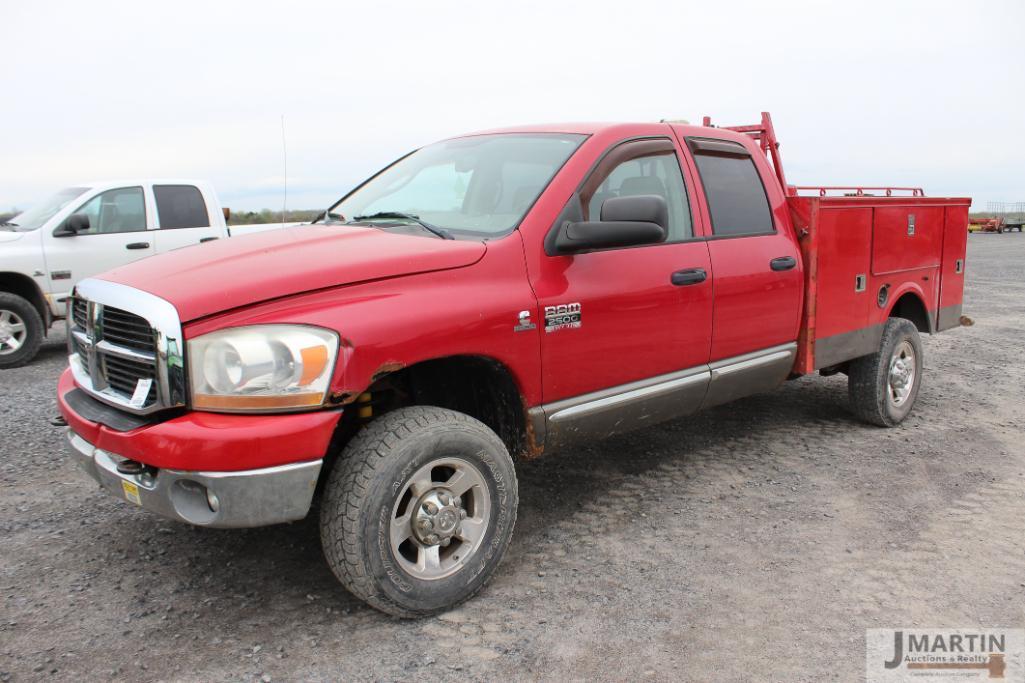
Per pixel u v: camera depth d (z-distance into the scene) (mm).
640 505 4172
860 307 5168
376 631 2943
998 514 4039
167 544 3676
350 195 4535
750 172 4629
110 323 3004
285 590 3250
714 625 2979
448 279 3111
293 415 2699
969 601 3162
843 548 3643
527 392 3355
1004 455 5016
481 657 2770
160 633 2924
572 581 3332
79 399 3193
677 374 4027
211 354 2672
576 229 3367
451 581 3062
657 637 2896
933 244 5938
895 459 4926
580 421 3586
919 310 6023
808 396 6520
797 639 2883
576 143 3799
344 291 2887
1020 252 28422
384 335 2840
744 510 4102
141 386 2789
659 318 3842
